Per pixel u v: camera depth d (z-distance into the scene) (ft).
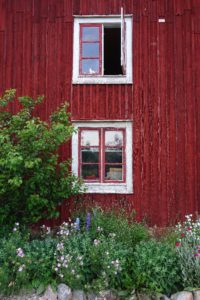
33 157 25.44
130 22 31.68
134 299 19.79
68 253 21.42
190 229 24.31
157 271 20.15
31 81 31.22
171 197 30.07
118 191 30.12
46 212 27.81
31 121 25.63
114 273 20.20
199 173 30.19
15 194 26.63
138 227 26.86
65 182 26.76
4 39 31.71
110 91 30.91
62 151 30.58
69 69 31.27
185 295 19.34
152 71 31.07
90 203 29.94
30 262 20.70
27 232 25.98
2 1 32.14
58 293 20.02
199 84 30.89
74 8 31.89
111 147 30.86
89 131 30.99
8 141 26.16
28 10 31.96
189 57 31.14
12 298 20.13
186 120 30.63
